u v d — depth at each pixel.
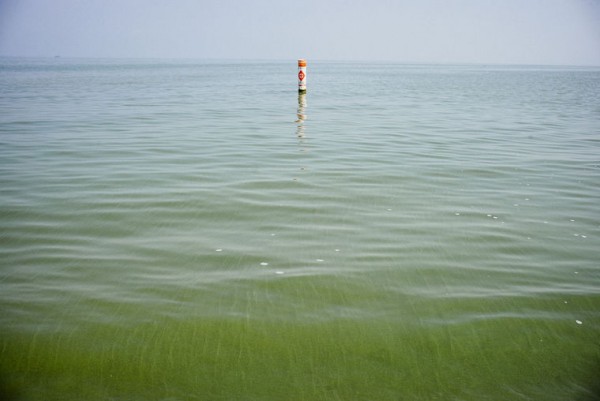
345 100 26.39
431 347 3.88
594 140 13.52
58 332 3.98
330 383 3.48
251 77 58.41
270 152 11.14
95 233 6.09
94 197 7.53
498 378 3.57
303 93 28.81
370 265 5.25
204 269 5.12
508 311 4.38
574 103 26.11
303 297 4.57
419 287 4.79
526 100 27.98
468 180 8.84
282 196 7.68
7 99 24.34
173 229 6.25
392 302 4.50
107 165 9.69
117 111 19.70
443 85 45.78
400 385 3.48
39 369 3.57
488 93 34.34
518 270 5.18
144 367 3.61
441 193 7.99
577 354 3.83
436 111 21.12
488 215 6.91
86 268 5.12
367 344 3.90
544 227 6.46
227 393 3.37
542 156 11.10
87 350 3.77
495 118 18.70
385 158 10.62
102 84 40.00
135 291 4.64
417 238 6.02
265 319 4.20
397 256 5.49
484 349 3.87
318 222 6.55
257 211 6.96
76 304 4.40
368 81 52.47
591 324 4.20
